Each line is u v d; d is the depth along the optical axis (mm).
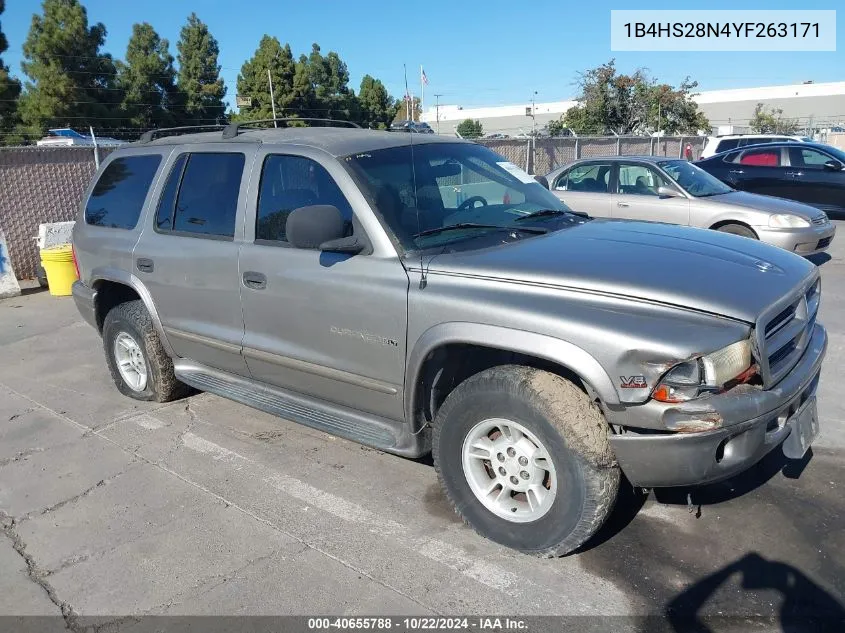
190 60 43656
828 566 3041
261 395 4371
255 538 3492
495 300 3062
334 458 4336
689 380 2707
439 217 3691
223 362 4539
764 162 13898
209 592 3088
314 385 3959
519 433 3123
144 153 5078
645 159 9781
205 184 4484
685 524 3402
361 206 3561
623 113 31672
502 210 4000
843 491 3621
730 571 3043
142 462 4398
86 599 3102
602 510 2918
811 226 8805
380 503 3768
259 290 4016
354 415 3871
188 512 3770
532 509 3152
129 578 3225
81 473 4297
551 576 3072
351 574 3160
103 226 5234
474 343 3074
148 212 4844
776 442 2951
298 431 4770
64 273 9438
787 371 3031
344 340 3641
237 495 3926
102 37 35938
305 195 3854
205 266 4340
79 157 10805
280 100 37594
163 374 5145
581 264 3143
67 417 5223
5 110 32844
